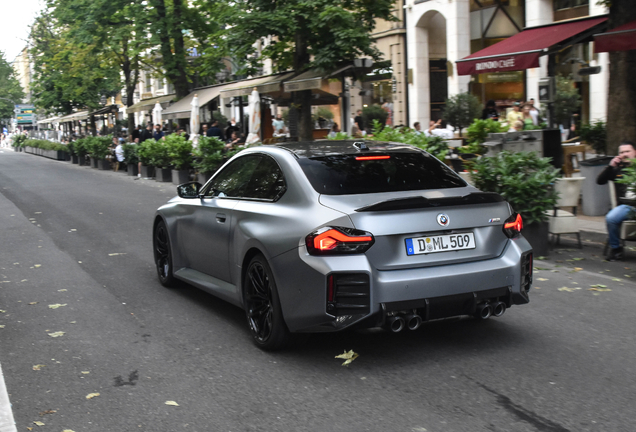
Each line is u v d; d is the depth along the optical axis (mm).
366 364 4488
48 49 46188
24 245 10344
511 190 7977
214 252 5656
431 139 12180
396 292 4176
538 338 4980
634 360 4469
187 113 27891
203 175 18766
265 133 26531
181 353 4875
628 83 10875
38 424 3703
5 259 9188
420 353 4680
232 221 5277
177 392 4117
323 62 17812
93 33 31031
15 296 6938
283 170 4945
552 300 6121
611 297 6191
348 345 4898
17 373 4566
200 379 4328
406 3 25906
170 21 29250
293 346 4824
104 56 34250
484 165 8312
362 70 18953
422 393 3953
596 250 8461
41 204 16484
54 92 47156
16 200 17766
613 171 8383
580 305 5926
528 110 14430
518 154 8227
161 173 21859
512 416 3598
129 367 4613
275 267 4516
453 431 3430
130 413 3816
